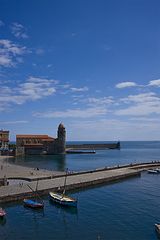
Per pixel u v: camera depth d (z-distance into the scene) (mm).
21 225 54219
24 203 66500
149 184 97062
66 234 49969
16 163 168000
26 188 78188
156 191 84438
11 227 53281
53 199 69812
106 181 100250
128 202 70625
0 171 116812
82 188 89062
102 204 68812
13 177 96250
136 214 60500
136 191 84562
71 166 155000
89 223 55281
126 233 50219
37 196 74938
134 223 55031
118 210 63469
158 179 108438
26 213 61250
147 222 55500
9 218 58125
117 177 105938
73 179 95812
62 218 58125
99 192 83125
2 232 50938
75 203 65000
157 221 55969
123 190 86125
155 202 70438
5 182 83312
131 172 115625
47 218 58250
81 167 150000
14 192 72438
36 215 60031
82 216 59406
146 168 140625
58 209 64312
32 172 112250
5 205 66938
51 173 110000
